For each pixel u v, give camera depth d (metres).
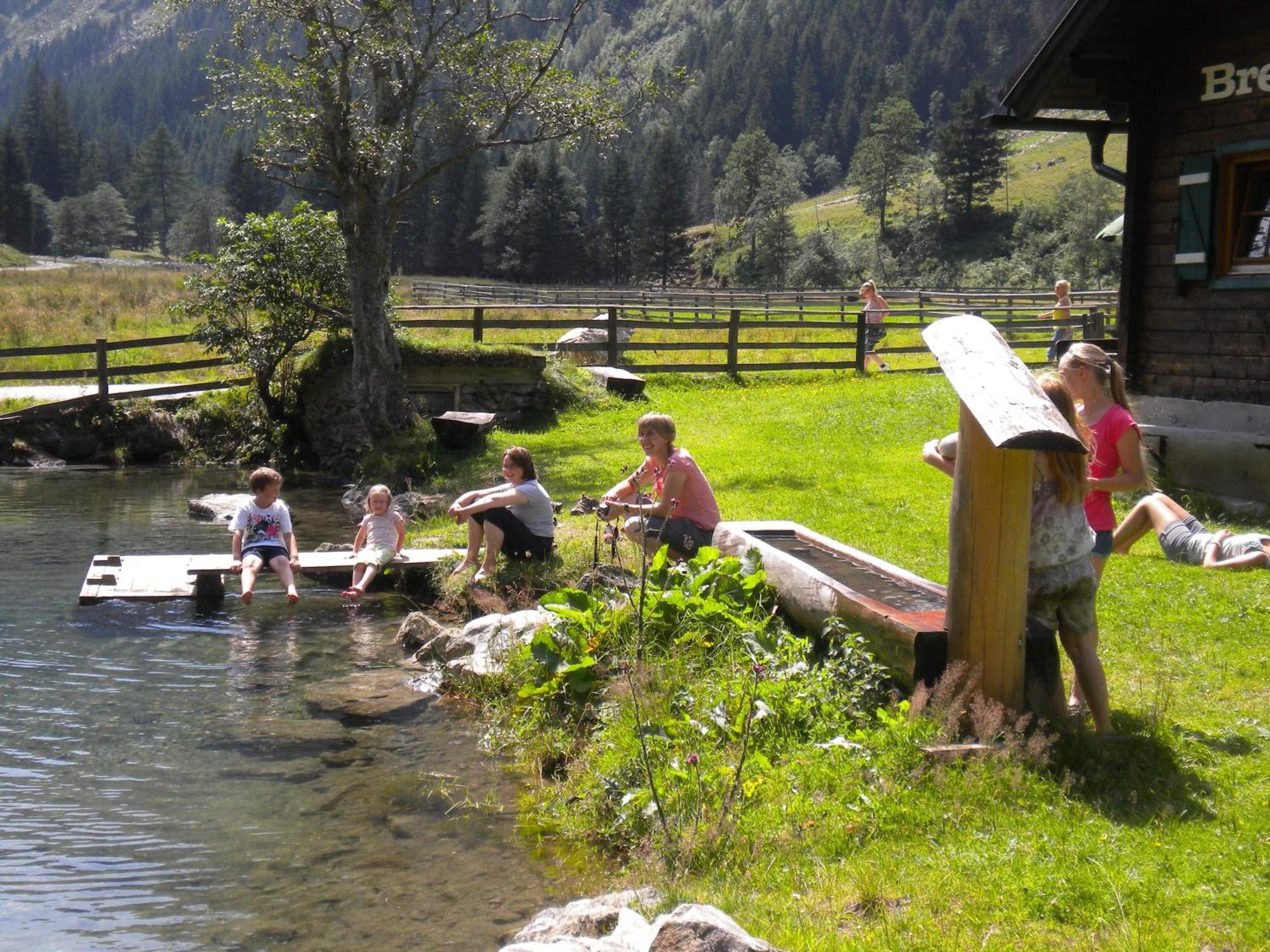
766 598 6.93
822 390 21.55
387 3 17.75
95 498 16.12
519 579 9.28
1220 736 5.29
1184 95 11.53
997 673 5.14
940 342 5.19
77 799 5.67
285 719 6.89
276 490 10.37
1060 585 5.23
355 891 4.73
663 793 5.09
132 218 166.62
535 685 6.70
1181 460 11.44
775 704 5.59
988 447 5.03
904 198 144.00
